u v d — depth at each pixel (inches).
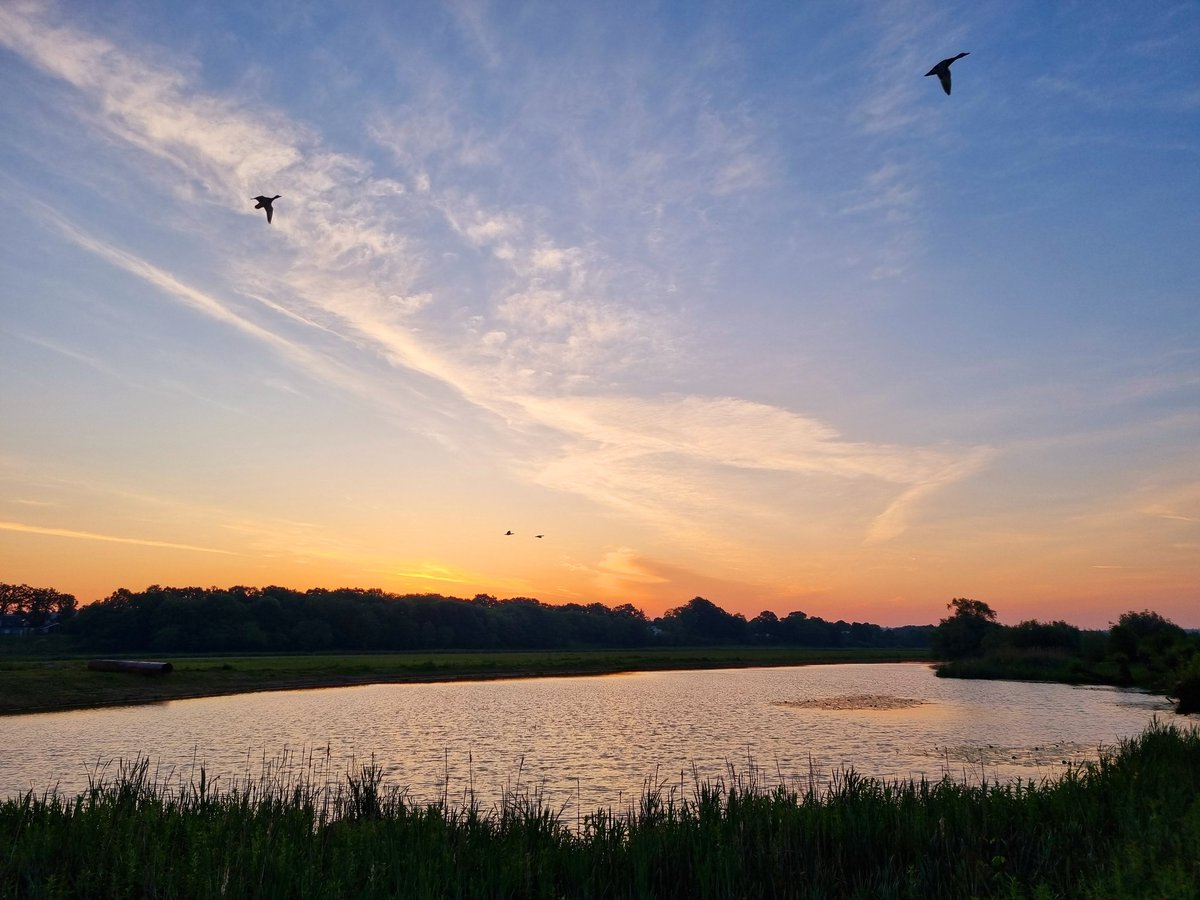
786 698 2348.7
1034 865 527.5
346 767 1063.0
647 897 469.7
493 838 552.4
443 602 7042.3
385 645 6314.0
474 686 2864.2
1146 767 725.3
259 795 681.0
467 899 461.7
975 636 4658.0
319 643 5787.4
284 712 1866.4
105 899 456.8
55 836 519.8
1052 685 2866.6
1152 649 2967.5
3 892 449.1
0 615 7244.1
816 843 543.5
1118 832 569.9
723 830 554.6
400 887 451.8
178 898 451.5
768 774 1011.9
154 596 5605.3
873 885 500.4
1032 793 644.1
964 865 500.1
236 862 471.5
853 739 1378.0
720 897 483.5
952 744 1302.9
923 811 600.4
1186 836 482.0
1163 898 383.2
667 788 920.3
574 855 522.6
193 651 5349.4
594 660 4601.4
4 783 912.3
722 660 5162.4
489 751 1234.0
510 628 7519.7
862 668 4687.5
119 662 2486.5
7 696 1961.1
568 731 1508.4
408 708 1990.7
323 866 496.7
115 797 631.8
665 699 2313.0
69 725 1553.9
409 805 742.5
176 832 542.6
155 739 1338.6
